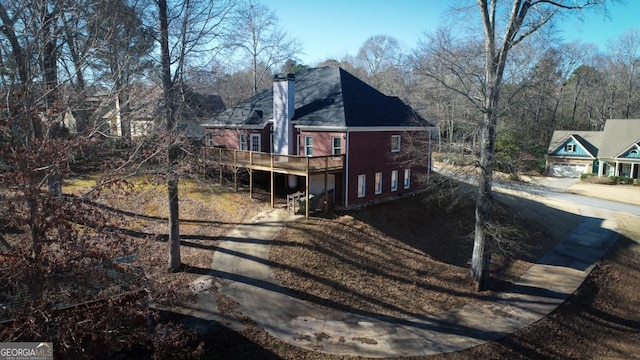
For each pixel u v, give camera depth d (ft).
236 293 52.44
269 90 107.65
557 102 186.29
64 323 24.08
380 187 87.92
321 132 82.07
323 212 77.41
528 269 71.92
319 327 47.52
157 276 37.68
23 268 23.31
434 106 118.93
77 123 44.96
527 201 111.75
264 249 63.41
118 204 75.72
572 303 60.13
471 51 66.64
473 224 86.94
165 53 51.75
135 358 38.06
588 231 94.89
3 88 34.22
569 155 167.53
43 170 26.43
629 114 201.87
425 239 75.51
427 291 59.41
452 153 72.54
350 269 60.90
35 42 39.01
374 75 228.84
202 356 40.50
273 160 78.43
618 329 56.39
